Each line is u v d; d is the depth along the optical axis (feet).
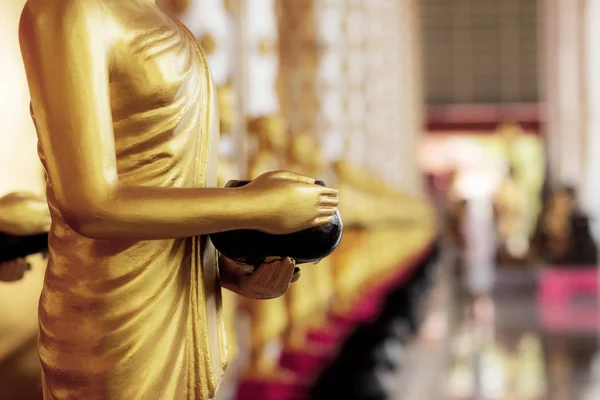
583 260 41.01
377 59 28.63
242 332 11.11
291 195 3.56
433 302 33.30
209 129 3.97
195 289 3.93
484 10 73.15
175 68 3.72
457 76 73.72
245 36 11.43
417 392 15.81
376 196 18.03
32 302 6.16
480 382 19.11
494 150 75.77
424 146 75.87
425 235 37.32
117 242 3.67
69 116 3.36
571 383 19.27
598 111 55.31
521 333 27.20
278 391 10.61
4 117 5.98
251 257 3.84
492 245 51.60
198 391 3.93
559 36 62.85
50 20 3.38
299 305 12.19
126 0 3.69
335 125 21.86
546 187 52.80
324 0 21.68
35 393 6.18
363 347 12.34
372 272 18.76
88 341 3.67
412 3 55.01
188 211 3.45
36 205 4.51
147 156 3.67
